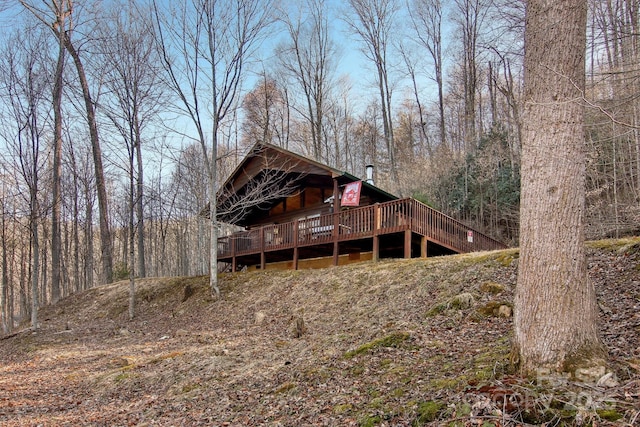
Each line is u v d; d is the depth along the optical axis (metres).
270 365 6.94
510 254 9.24
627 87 7.09
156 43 15.45
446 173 25.62
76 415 6.28
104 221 21.09
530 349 3.92
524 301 4.05
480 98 31.30
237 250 18.33
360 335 7.50
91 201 27.67
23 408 6.70
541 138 4.09
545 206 3.99
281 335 9.27
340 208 16.42
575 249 3.91
